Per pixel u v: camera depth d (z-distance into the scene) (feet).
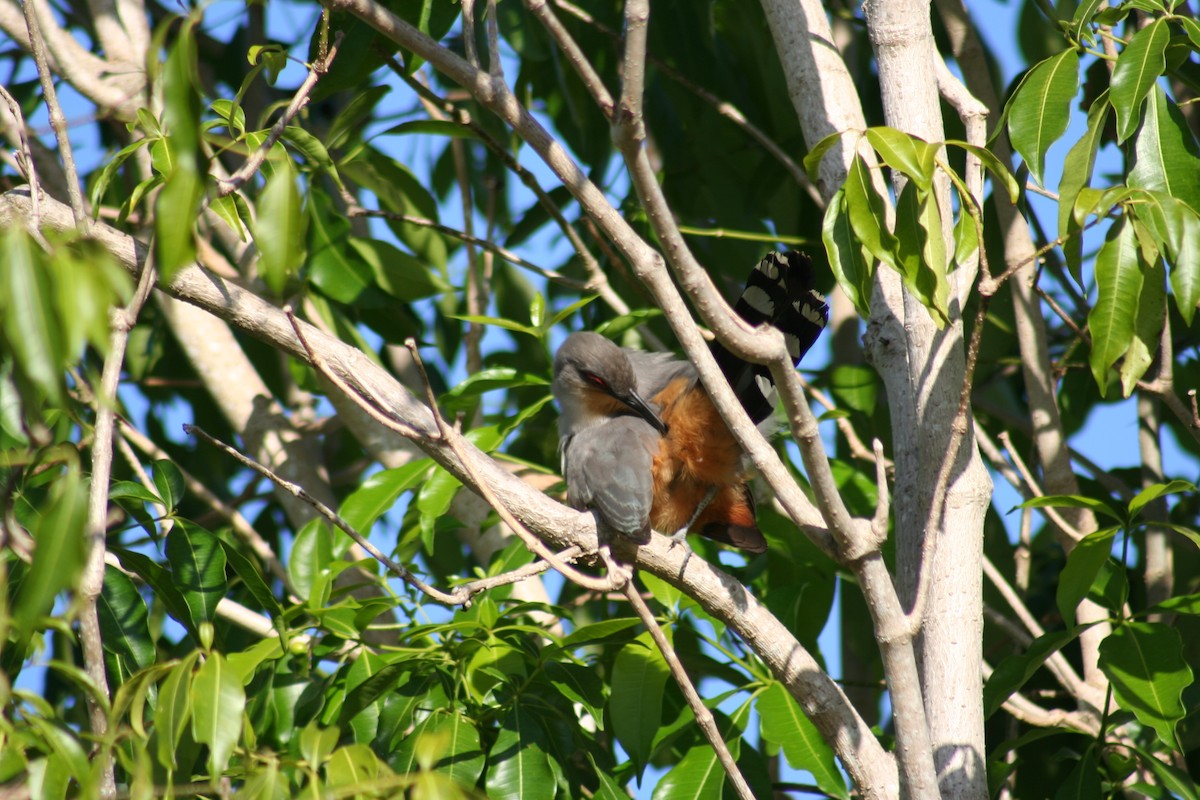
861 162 21.40
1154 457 36.42
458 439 25.12
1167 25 25.68
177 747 20.84
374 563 32.32
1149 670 26.40
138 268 24.47
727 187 46.57
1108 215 24.64
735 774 22.33
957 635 25.50
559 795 29.60
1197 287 22.59
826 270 46.06
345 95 47.14
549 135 21.03
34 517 27.63
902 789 22.15
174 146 15.43
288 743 30.55
